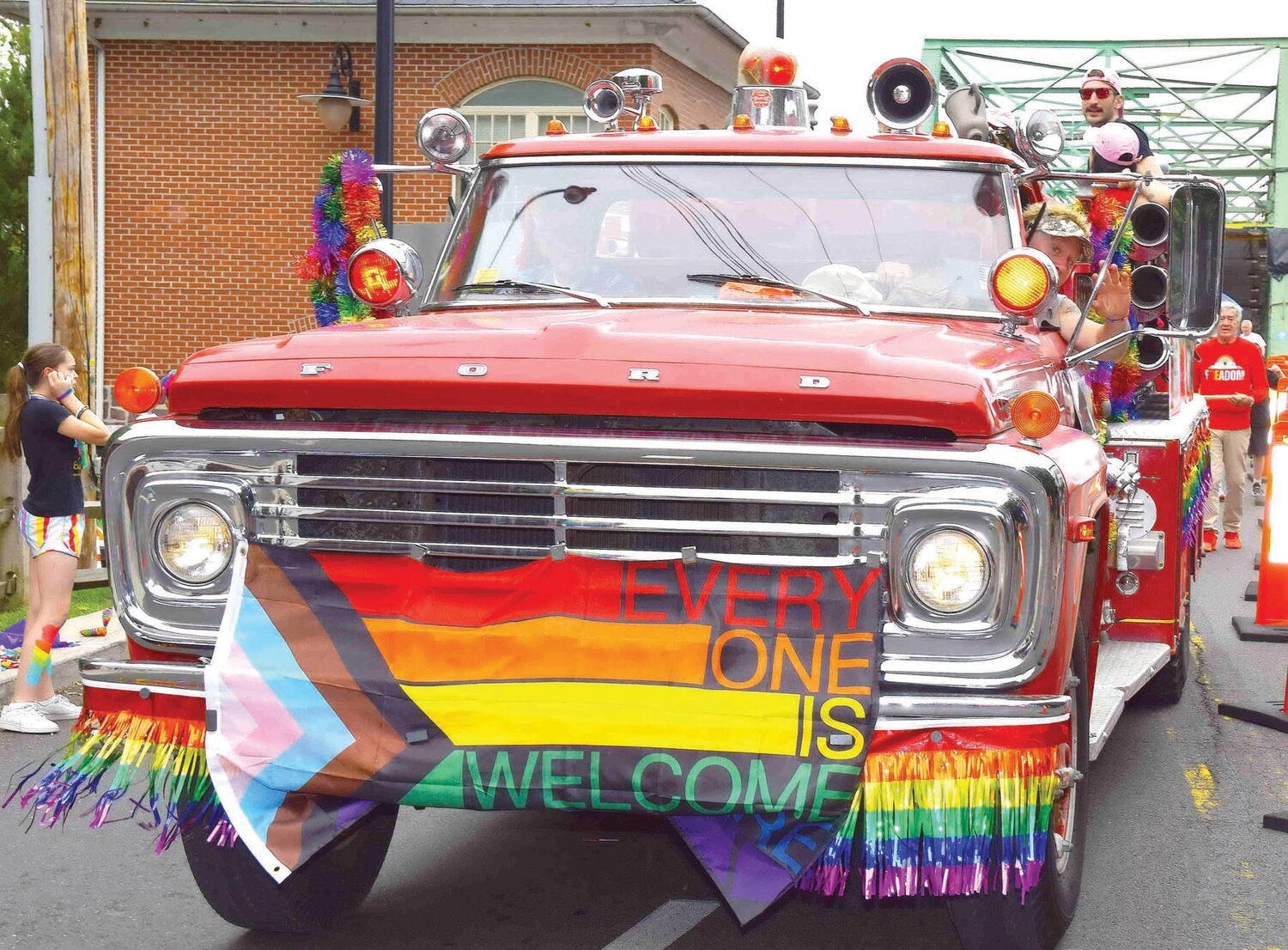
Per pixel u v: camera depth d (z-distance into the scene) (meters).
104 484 3.93
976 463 3.54
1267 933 4.59
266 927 4.45
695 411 3.62
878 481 3.58
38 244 12.09
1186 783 6.40
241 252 23.19
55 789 3.88
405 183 22.77
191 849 4.24
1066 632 3.70
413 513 3.75
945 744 3.53
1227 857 5.37
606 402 3.64
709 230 5.08
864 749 3.48
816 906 4.79
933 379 3.64
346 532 3.83
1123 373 6.74
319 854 4.08
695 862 4.00
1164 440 6.79
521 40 22.66
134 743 3.85
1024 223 5.73
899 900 4.09
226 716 3.72
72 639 9.06
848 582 3.58
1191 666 9.06
